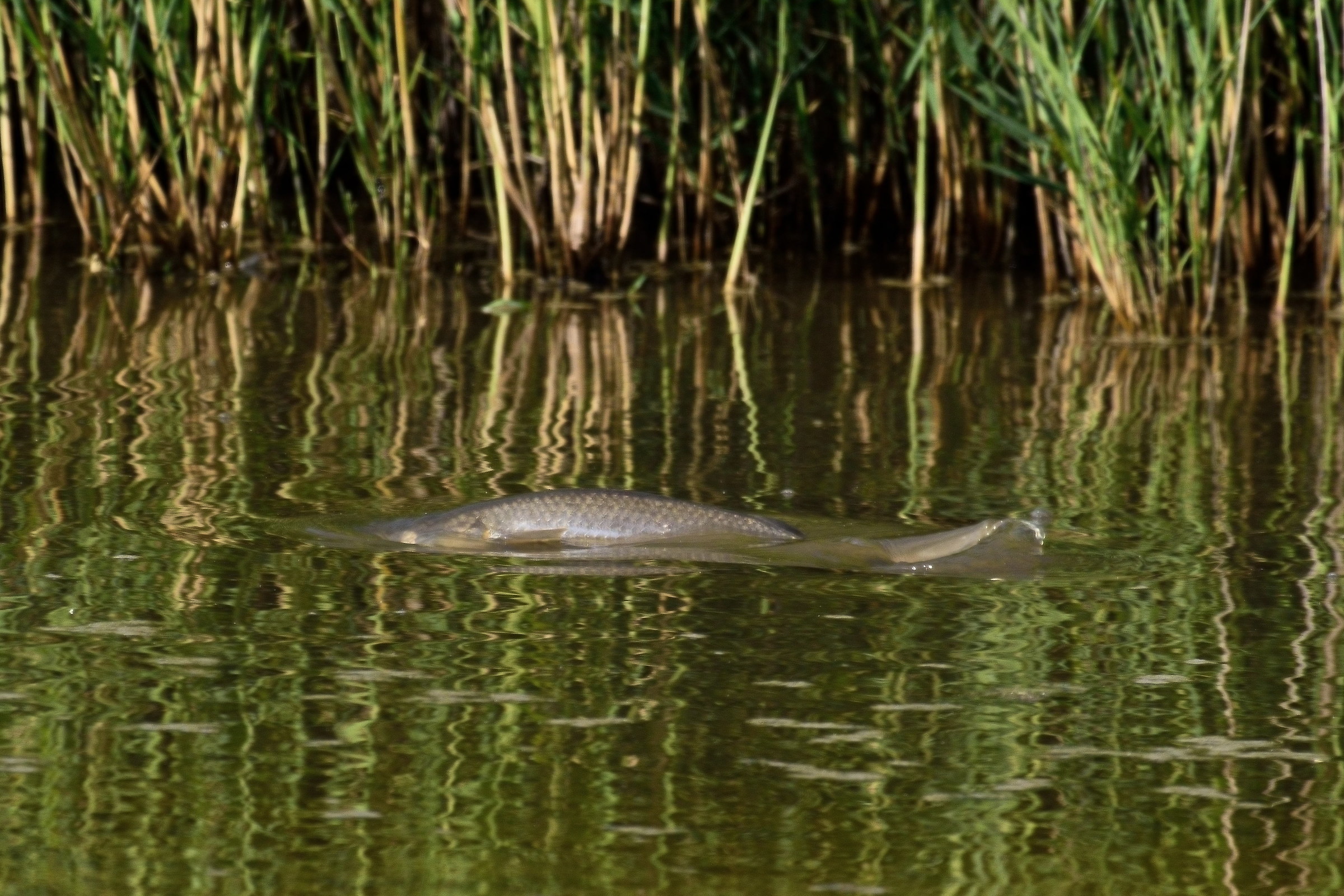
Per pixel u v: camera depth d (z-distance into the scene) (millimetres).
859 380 34344
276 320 38938
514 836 15125
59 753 16453
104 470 25969
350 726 17141
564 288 43969
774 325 40156
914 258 45375
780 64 43281
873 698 18000
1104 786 16219
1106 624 20188
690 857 14781
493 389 32656
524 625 19797
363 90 44562
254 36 43219
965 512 24688
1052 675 18672
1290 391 33875
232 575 21297
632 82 44562
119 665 18453
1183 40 41031
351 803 15656
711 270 47125
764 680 18375
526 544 22578
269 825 15227
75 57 47312
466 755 16594
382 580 21188
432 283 44312
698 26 44656
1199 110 38469
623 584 21188
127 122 43656
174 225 44844
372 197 48031
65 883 14195
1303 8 43906
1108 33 39219
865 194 51562
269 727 17094
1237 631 20016
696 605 20516
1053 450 28781
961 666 18891
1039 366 36094
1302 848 15086
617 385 33281
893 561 22250
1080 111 38531
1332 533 23906
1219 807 15828
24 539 22469
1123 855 14953
